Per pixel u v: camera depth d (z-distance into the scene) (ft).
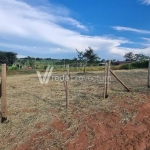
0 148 11.99
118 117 15.89
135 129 13.76
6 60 103.50
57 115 16.99
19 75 70.59
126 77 45.14
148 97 21.40
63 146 11.89
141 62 91.45
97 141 12.33
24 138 13.03
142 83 32.91
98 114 16.83
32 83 40.60
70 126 14.57
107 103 19.77
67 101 18.92
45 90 30.25
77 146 11.85
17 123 15.46
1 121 15.76
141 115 16.17
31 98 24.20
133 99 20.71
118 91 25.48
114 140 12.37
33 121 15.72
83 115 16.74
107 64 21.76
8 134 13.67
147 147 11.44
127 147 11.48
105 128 14.06
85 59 97.35
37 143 12.36
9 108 19.57
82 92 26.68
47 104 20.85
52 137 13.07
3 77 15.44
